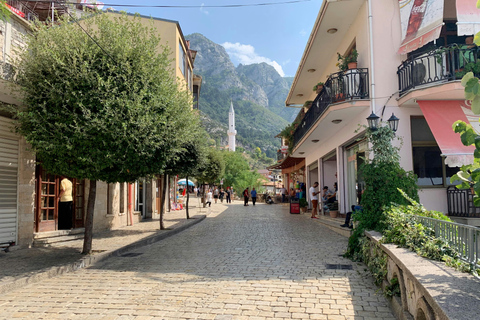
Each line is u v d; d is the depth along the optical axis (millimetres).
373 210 8055
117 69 8148
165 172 14578
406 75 10625
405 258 4219
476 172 2949
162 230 13969
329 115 12406
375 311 4715
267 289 5746
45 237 10562
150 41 9141
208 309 4879
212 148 26047
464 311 2418
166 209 24828
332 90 12148
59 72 7727
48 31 8398
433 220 4781
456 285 3033
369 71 11289
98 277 6863
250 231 13859
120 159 8008
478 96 2803
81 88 7801
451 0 10555
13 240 9586
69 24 8633
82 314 4824
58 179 11484
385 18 11305
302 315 4605
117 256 9141
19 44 9859
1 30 9195
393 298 4695
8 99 9055
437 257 4125
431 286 3027
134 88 8156
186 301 5234
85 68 7766
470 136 2977
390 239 5621
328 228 14102
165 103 8789
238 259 8242
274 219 19062
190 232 14320
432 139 11008
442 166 10859
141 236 12094
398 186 8180
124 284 6281
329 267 7242
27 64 8164
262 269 7152
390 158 8734
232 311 4785
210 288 5863
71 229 11648
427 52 10016
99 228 13352
